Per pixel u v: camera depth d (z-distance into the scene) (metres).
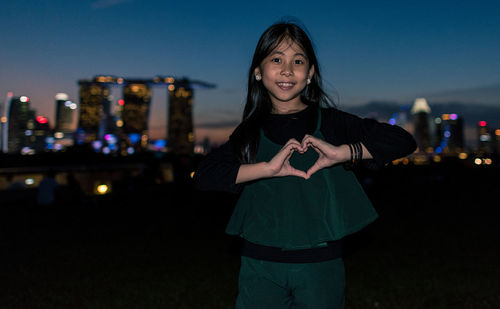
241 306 1.45
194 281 4.17
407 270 4.41
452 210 9.48
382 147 1.30
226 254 5.41
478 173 26.22
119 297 3.70
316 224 1.38
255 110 1.55
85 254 5.50
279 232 1.39
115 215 9.73
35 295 3.78
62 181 16.12
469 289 3.75
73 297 3.71
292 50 1.46
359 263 4.75
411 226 7.29
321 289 1.35
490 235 6.32
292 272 1.36
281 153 1.29
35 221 8.76
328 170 1.45
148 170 15.66
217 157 1.48
